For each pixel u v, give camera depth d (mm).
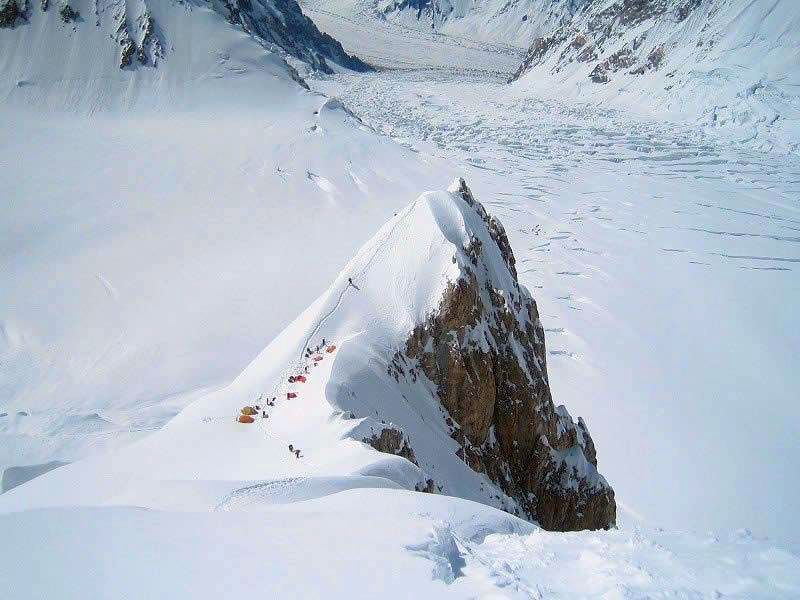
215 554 6230
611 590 5789
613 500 26047
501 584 5953
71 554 5980
